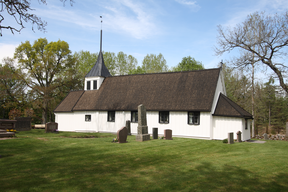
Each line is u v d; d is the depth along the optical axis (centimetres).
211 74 2903
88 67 6512
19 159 1215
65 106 3762
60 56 5134
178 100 2809
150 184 897
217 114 2580
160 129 2838
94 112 3388
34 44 5022
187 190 845
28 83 4681
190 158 1391
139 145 1803
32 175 959
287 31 2445
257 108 4338
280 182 963
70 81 5172
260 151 1716
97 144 1775
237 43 2744
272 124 5466
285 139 3080
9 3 1315
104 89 3581
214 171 1102
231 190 859
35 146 1591
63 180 909
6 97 4522
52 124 2831
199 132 2612
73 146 1648
